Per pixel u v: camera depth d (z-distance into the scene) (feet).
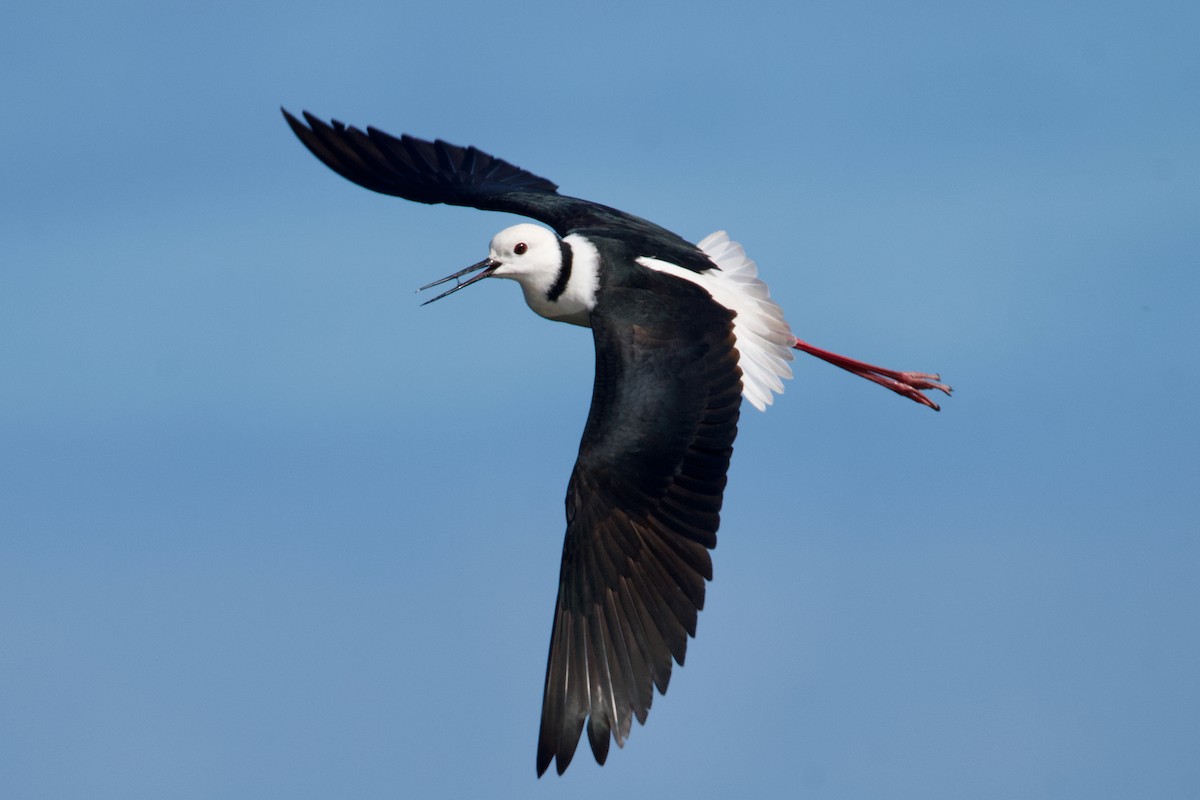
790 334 48.57
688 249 50.83
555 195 54.54
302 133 56.85
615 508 43.04
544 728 41.73
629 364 45.52
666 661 41.52
